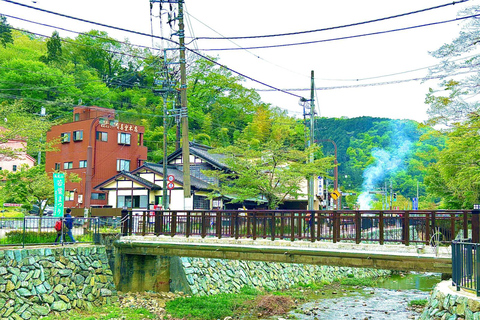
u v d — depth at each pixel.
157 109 68.25
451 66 20.62
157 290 24.23
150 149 61.94
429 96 21.55
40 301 17.53
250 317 21.16
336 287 30.98
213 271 26.19
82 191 48.16
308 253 17.31
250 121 70.62
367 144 136.12
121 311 19.59
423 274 38.19
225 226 20.88
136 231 23.72
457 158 28.12
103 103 65.44
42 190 30.06
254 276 28.33
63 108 59.06
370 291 29.25
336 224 17.72
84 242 22.23
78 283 19.73
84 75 68.94
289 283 30.03
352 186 112.62
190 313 20.34
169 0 25.80
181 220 21.95
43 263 18.30
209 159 39.28
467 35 19.56
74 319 17.42
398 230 18.36
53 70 62.09
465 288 11.87
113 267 22.28
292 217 18.77
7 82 55.97
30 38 81.06
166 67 28.58
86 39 77.50
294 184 29.50
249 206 41.53
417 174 109.19
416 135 134.88
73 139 49.97
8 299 16.23
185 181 25.56
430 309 12.89
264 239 19.47
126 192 39.72
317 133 116.50
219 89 72.56
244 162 29.02
